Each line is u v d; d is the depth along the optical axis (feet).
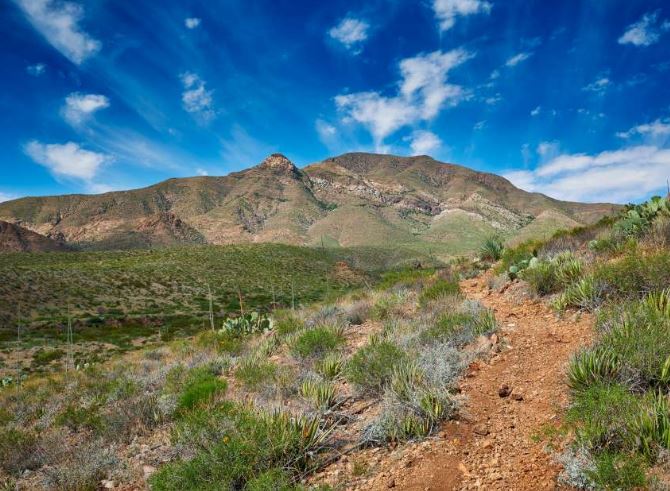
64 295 233.76
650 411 11.60
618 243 29.91
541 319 23.72
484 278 40.55
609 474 10.19
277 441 14.89
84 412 26.08
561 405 14.52
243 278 327.47
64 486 17.49
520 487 11.38
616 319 17.83
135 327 199.72
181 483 14.19
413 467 13.41
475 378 18.61
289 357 29.04
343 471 14.16
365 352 21.12
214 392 22.84
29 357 142.41
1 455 20.93
